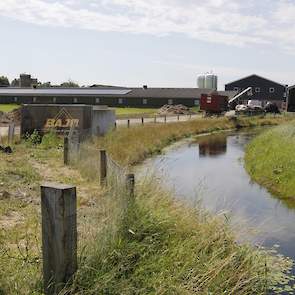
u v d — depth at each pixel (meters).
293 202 12.78
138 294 4.86
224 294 5.45
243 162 21.39
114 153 17.67
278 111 61.88
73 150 14.52
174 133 32.59
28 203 8.66
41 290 4.41
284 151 18.52
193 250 5.98
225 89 91.19
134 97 79.88
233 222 8.63
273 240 8.88
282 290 6.20
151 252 5.71
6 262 4.98
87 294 4.45
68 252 4.20
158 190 7.58
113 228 5.59
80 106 20.66
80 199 8.93
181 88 83.50
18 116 34.97
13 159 14.62
